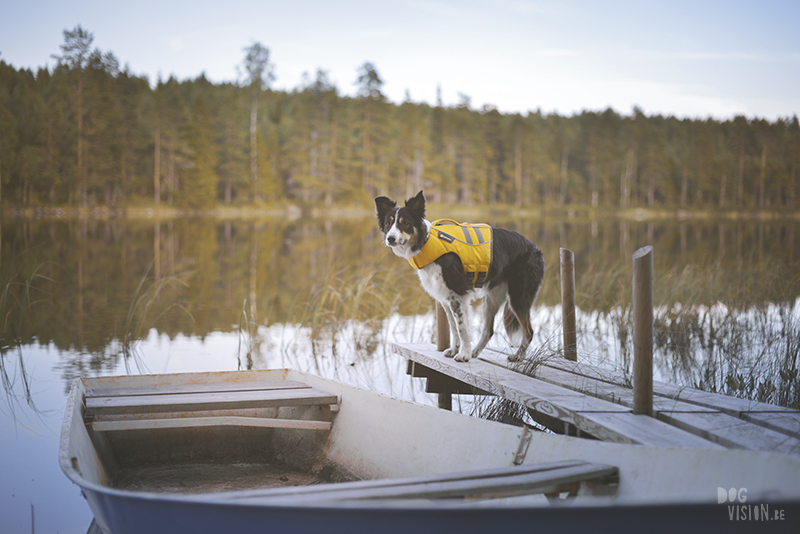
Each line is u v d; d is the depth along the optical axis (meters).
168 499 2.20
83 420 3.53
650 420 3.12
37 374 5.90
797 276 9.57
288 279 12.57
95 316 8.66
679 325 7.39
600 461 2.62
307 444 4.06
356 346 7.35
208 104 57.94
